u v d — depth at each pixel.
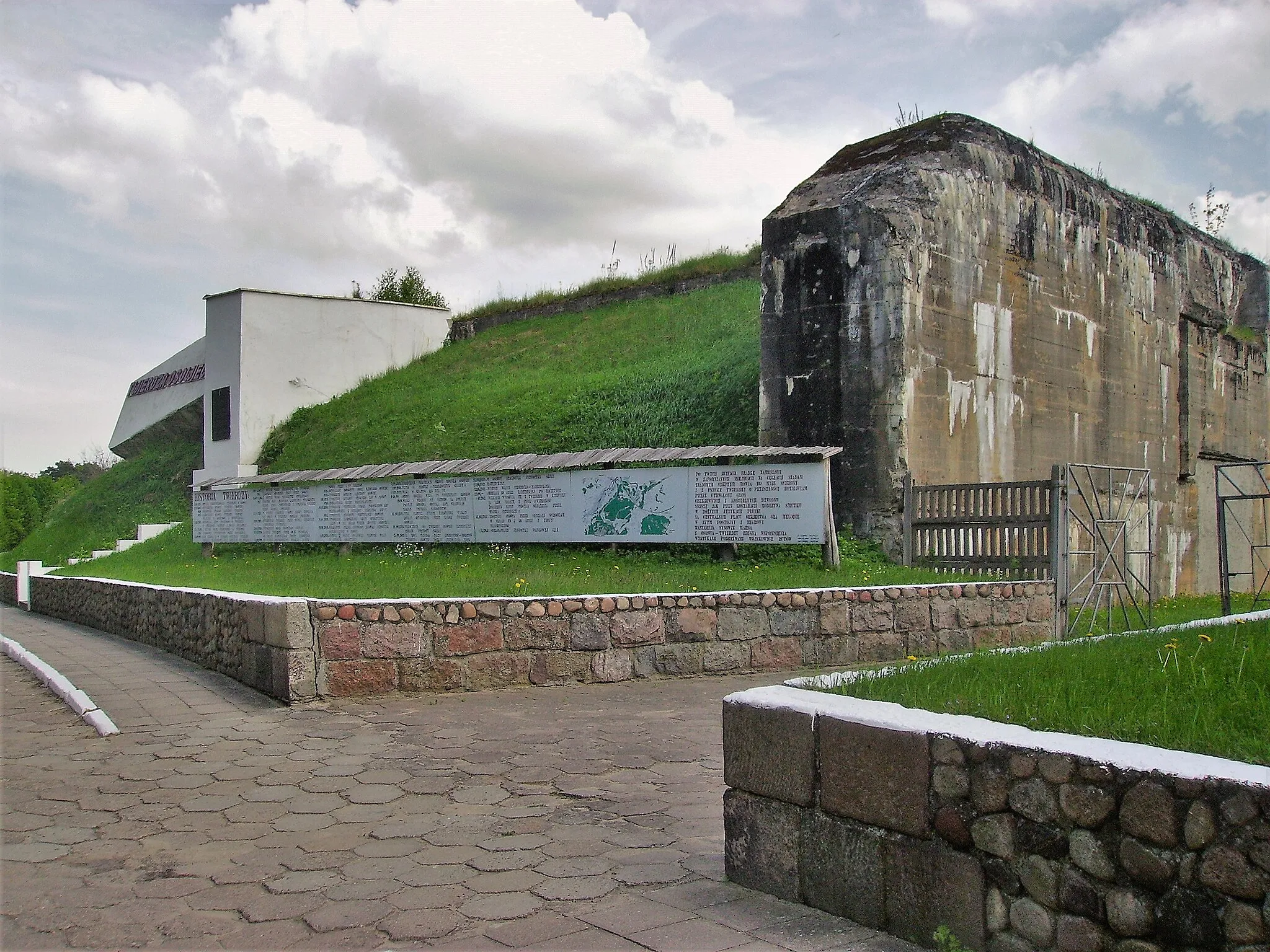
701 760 5.46
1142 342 16.42
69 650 10.27
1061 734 2.90
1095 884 2.65
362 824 4.43
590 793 4.86
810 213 12.51
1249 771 2.43
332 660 7.04
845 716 3.32
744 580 9.64
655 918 3.36
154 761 5.55
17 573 17.86
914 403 11.79
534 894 3.61
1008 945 2.84
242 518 15.45
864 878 3.24
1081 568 14.36
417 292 33.53
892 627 9.01
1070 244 14.75
